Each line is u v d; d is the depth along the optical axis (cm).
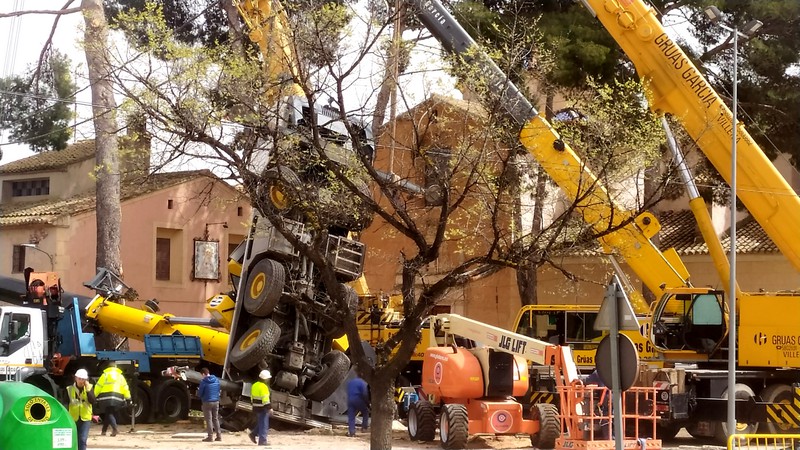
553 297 3903
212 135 1636
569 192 2191
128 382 2608
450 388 2269
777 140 3291
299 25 1667
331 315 1831
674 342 2441
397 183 1673
